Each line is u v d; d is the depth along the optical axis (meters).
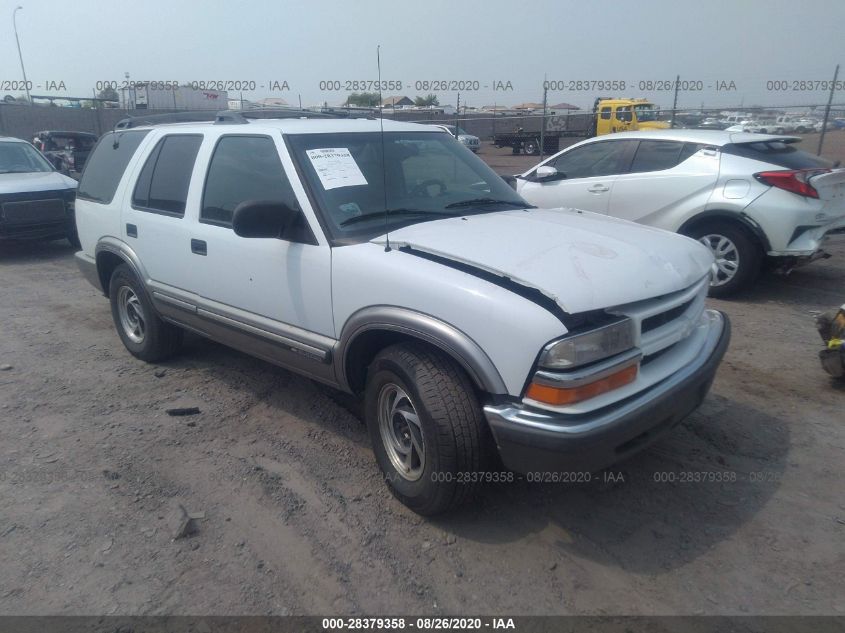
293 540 3.23
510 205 4.34
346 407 4.67
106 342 6.12
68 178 10.82
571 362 2.78
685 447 4.02
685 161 7.25
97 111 28.25
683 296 3.29
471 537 3.24
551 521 3.35
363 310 3.40
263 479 3.76
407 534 3.26
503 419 2.88
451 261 3.19
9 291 8.09
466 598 2.85
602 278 2.97
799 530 3.26
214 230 4.30
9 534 3.30
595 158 8.11
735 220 6.86
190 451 4.09
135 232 5.07
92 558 3.12
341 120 4.44
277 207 3.61
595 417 2.83
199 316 4.58
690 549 3.13
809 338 5.82
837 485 3.63
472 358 2.93
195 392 4.95
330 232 3.62
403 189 4.06
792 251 6.66
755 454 3.94
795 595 2.84
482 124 31.27
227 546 3.20
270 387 5.02
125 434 4.31
